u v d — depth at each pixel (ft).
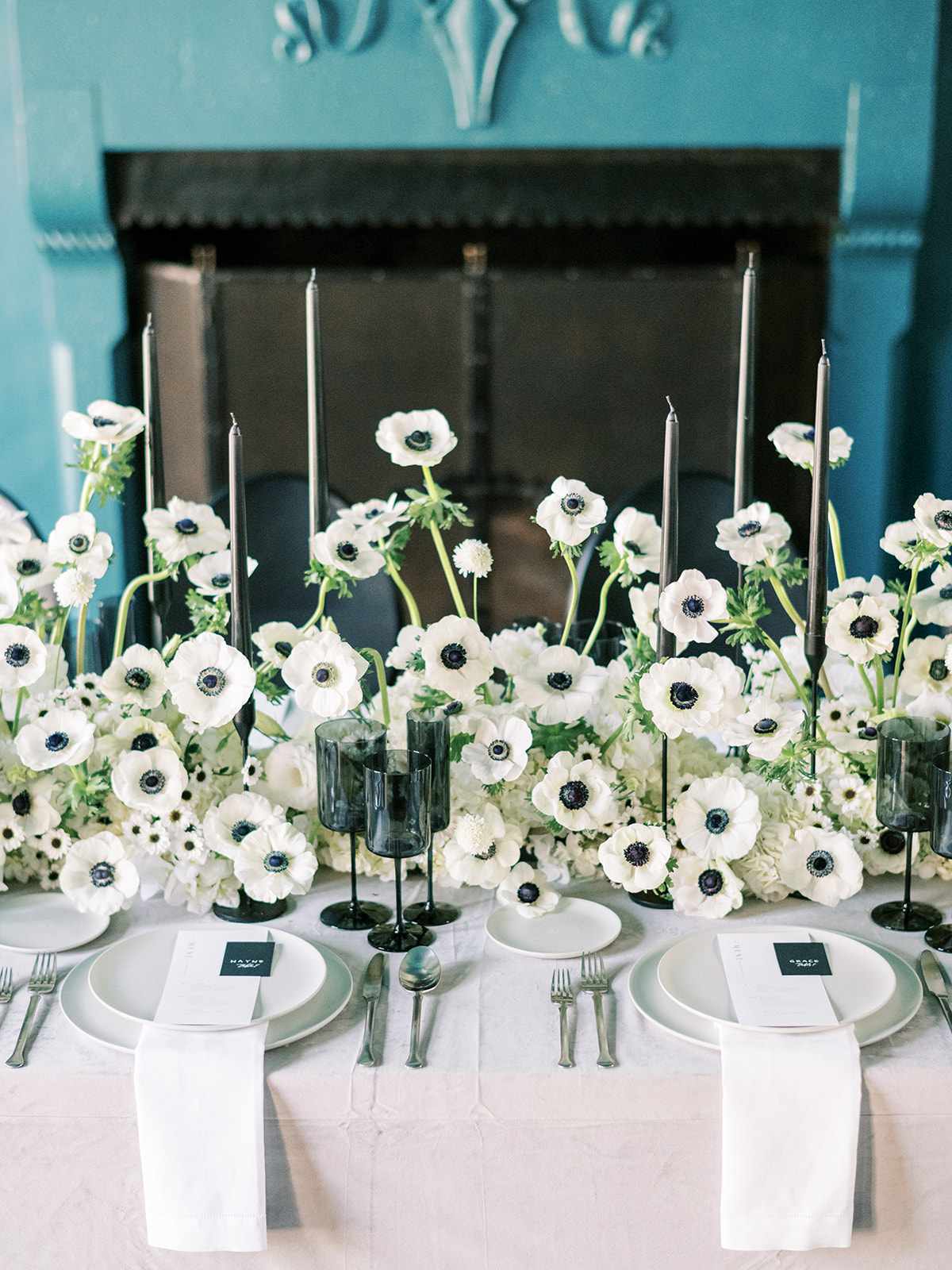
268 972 4.88
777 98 13.42
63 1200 4.58
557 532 5.47
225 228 15.33
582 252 15.51
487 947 5.25
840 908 5.52
